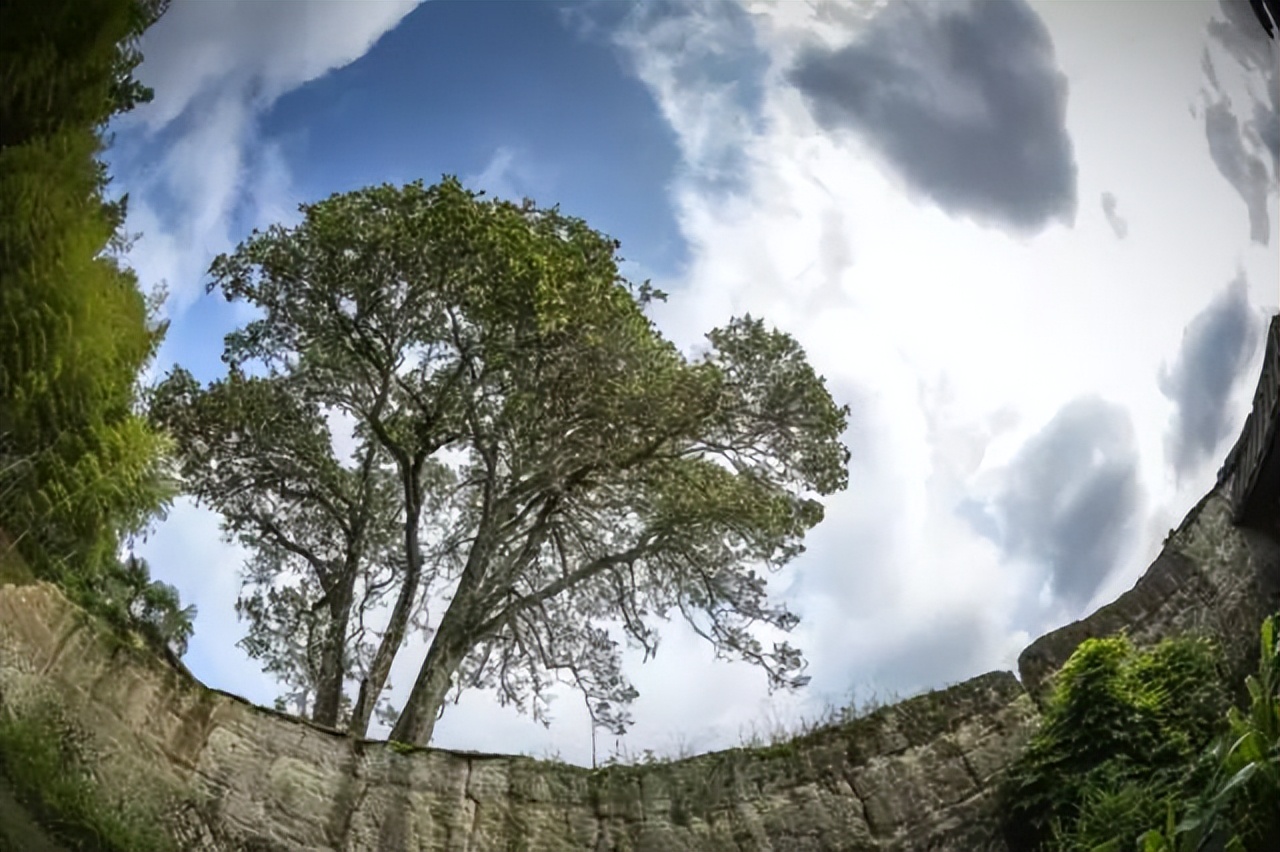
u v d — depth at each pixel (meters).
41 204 12.29
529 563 18.81
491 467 17.69
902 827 13.78
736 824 13.76
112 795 11.41
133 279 14.01
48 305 11.97
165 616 12.85
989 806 13.77
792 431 18.44
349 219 16.73
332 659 16.98
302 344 17.39
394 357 17.41
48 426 11.96
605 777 13.94
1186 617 14.70
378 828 12.85
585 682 18.59
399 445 17.42
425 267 16.67
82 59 13.23
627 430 17.62
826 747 14.35
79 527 12.16
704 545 18.69
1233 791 10.74
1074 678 13.70
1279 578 14.02
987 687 14.69
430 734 15.76
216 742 12.54
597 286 17.16
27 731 11.00
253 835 12.20
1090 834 12.27
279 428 17.45
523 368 17.19
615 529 18.86
